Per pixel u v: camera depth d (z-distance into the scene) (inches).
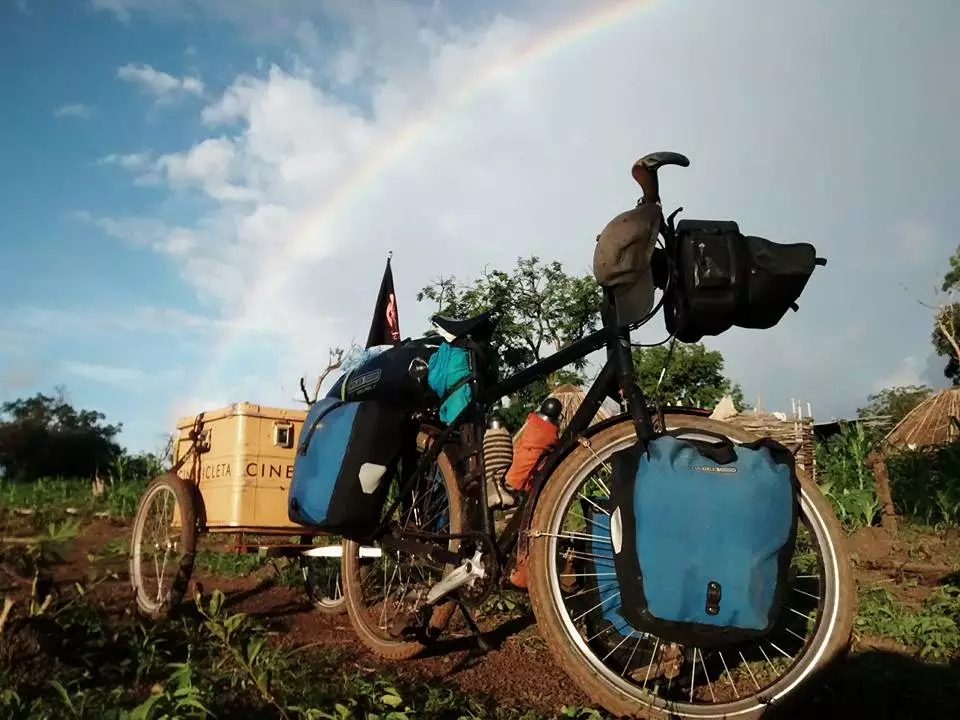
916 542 243.1
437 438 140.5
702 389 978.7
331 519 135.2
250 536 194.9
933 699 109.7
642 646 118.0
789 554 92.4
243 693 112.8
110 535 335.9
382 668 133.2
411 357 142.1
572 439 111.7
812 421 303.9
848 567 100.9
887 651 134.3
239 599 202.1
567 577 115.6
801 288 103.3
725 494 91.3
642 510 92.5
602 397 112.7
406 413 141.3
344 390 149.9
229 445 177.9
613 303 111.7
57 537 162.2
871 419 559.8
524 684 124.6
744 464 93.4
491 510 129.1
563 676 128.6
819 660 99.3
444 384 137.7
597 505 113.1
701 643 90.6
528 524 110.0
